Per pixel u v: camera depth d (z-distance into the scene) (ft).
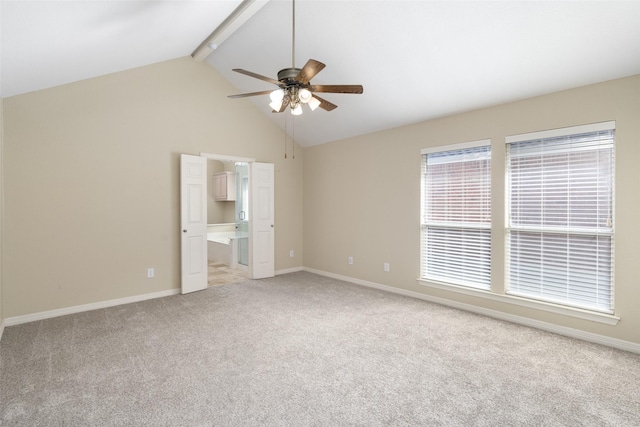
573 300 10.49
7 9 6.47
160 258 14.73
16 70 9.39
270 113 18.04
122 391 7.30
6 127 11.25
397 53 11.06
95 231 13.05
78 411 6.59
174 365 8.48
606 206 9.79
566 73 9.73
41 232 11.93
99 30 9.00
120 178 13.60
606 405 6.81
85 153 12.78
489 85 11.07
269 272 18.69
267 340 10.05
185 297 14.65
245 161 17.65
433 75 11.44
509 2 8.28
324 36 11.55
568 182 10.51
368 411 6.64
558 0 7.87
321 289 16.05
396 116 14.42
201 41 13.97
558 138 10.68
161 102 14.66
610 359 8.81
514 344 9.76
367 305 13.52
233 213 28.32
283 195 19.53
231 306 13.37
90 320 11.75
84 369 8.27
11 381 7.69
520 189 11.59
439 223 13.91
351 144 17.40
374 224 16.37
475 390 7.37
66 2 6.98
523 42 9.17
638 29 7.95
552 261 10.91
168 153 14.90
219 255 23.38
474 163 12.77
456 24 9.31
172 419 6.37
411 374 8.05
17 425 6.17
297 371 8.20
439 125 13.69
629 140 9.23
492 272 12.22
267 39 12.78
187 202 15.16
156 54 13.39
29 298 11.69
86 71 12.00
